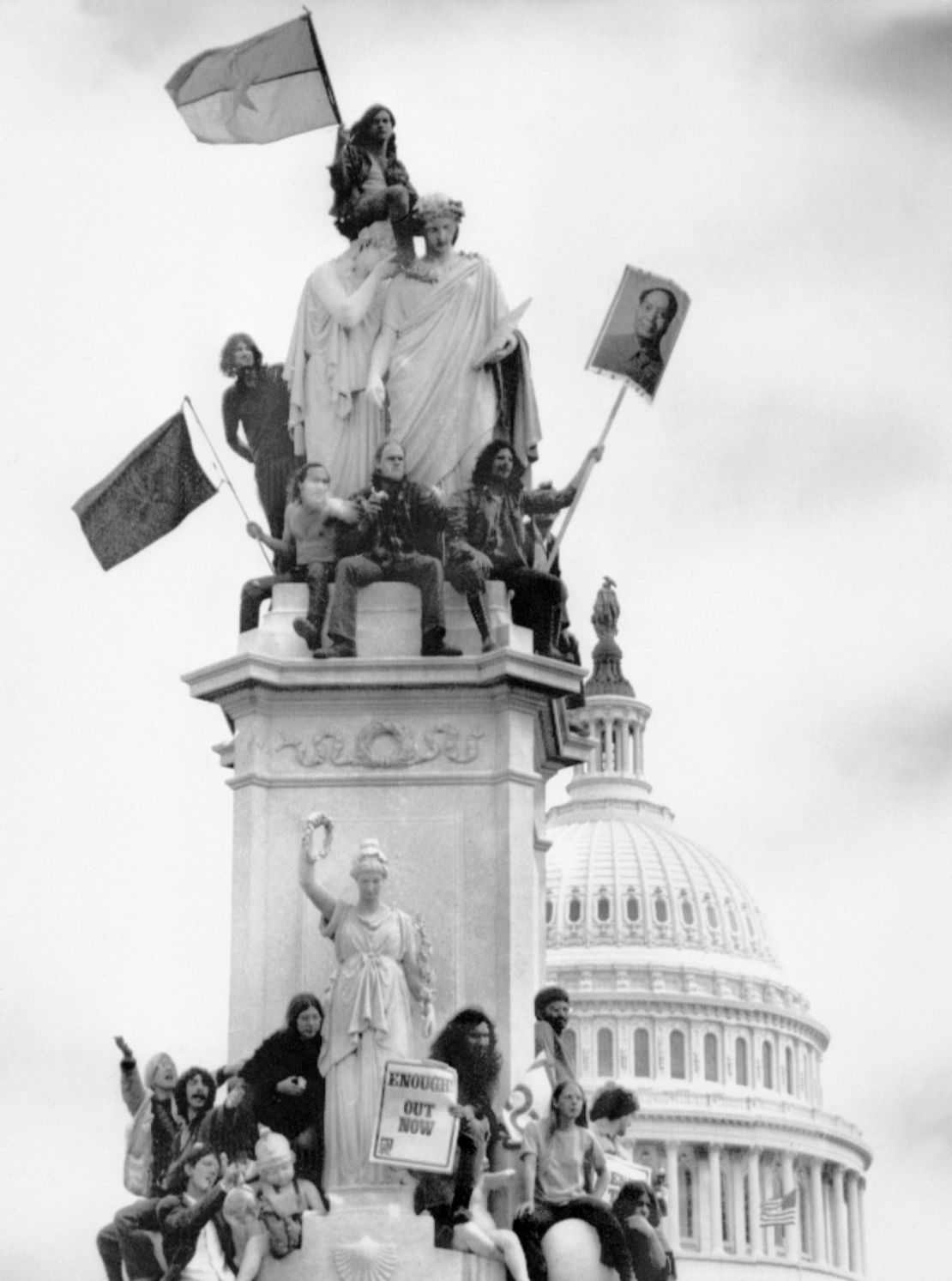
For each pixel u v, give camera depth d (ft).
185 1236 84.23
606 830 547.90
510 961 90.07
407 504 93.45
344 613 92.53
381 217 98.68
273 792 92.43
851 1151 501.56
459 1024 85.40
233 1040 90.12
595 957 520.01
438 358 97.14
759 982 520.42
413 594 93.97
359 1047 84.17
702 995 512.63
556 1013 88.99
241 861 91.81
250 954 90.84
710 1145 489.26
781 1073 513.04
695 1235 479.41
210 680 92.99
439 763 92.27
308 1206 82.12
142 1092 90.68
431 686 92.22
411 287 97.96
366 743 92.53
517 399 98.12
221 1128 85.10
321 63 100.83
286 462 98.48
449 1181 82.33
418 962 85.87
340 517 93.61
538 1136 83.66
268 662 92.32
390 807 92.02
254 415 98.89
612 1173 90.58
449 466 96.37
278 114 101.55
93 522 99.96
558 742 99.25
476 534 93.71
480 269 98.37
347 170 98.99
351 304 96.89
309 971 90.84
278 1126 84.99
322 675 92.38
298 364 97.76
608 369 101.50
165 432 99.86
